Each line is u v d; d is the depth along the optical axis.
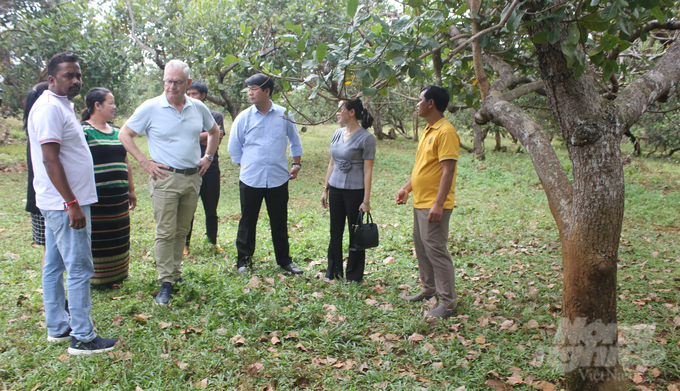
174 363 2.90
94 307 3.73
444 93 3.65
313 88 2.87
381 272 4.91
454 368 2.99
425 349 3.20
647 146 20.28
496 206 8.96
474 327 3.59
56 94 2.88
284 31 8.89
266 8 9.93
